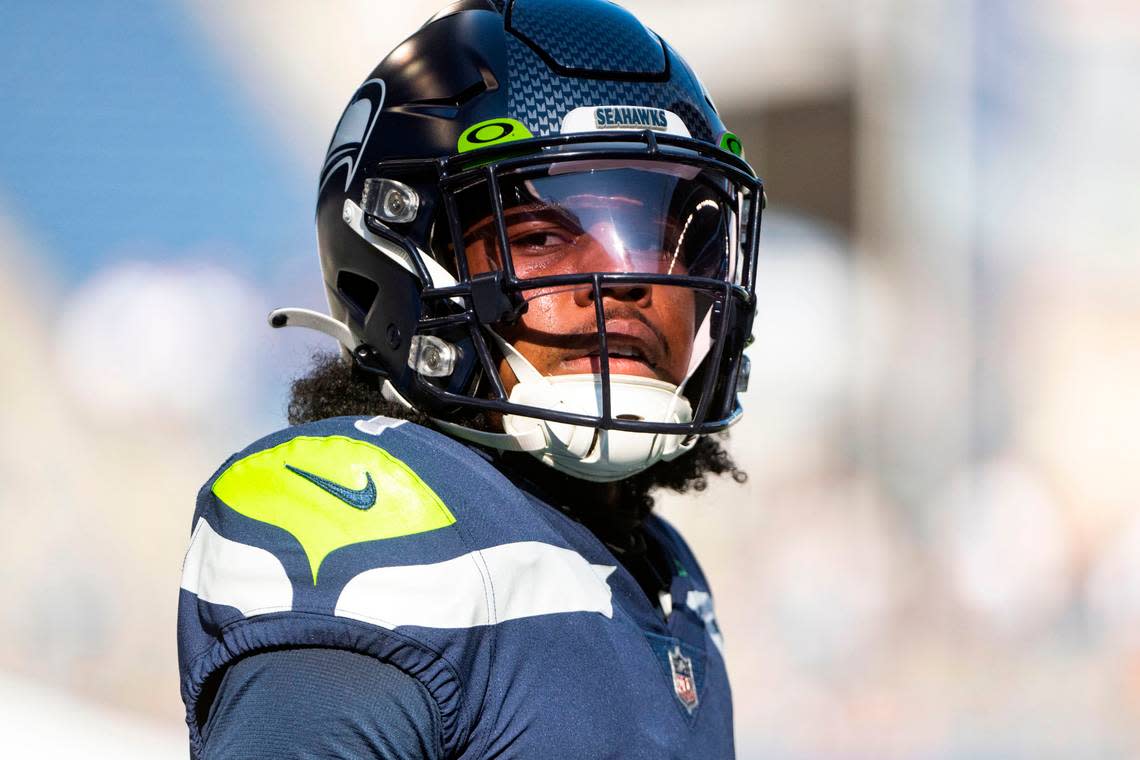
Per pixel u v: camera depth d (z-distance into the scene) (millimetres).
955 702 21219
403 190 4973
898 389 26750
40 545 16906
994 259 27906
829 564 23422
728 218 5457
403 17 21453
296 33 20969
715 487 23625
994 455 26875
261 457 4219
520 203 4980
